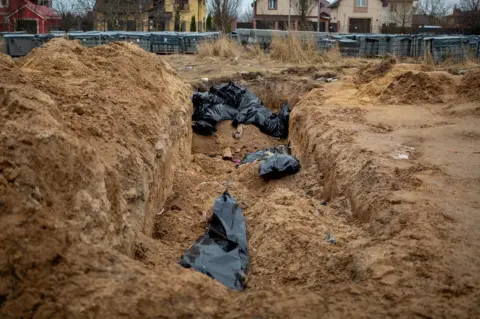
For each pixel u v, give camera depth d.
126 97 7.37
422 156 7.19
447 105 10.82
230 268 4.84
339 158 7.68
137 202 5.56
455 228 4.73
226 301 3.38
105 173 4.28
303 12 36.19
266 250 5.24
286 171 9.02
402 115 10.24
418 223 4.80
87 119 5.83
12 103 3.95
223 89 14.62
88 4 35.03
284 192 6.94
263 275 4.84
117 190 4.46
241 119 13.66
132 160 5.68
